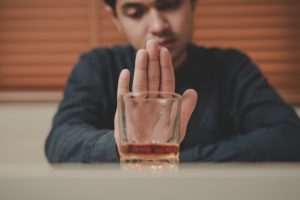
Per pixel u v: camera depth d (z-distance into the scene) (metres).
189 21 1.08
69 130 0.91
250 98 1.09
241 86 1.12
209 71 1.16
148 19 1.05
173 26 1.04
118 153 0.64
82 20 1.88
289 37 1.86
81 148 0.78
